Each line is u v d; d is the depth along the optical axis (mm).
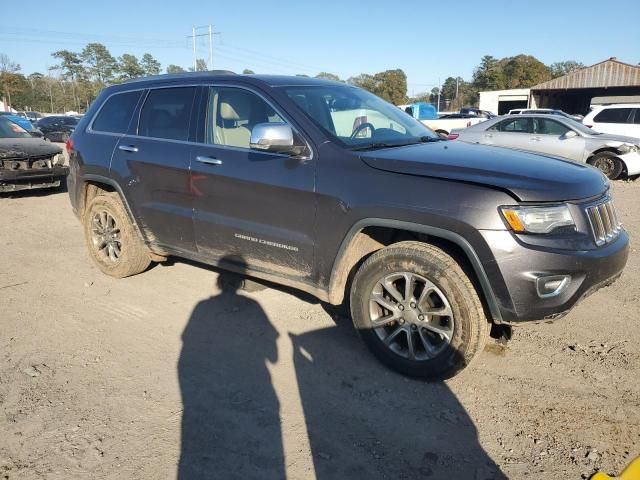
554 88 42188
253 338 3846
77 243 6492
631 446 2666
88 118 5148
